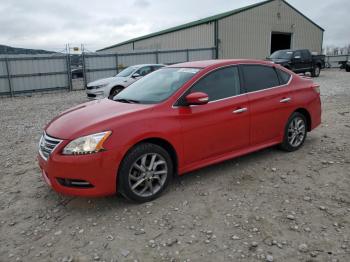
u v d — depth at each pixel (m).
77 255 3.01
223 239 3.17
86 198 4.09
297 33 33.78
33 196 4.23
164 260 2.90
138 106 4.09
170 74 4.79
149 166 3.90
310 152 5.53
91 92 13.22
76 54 21.84
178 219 3.55
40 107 13.48
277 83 5.29
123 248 3.09
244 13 29.17
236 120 4.62
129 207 3.83
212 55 28.06
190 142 4.20
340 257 2.87
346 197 3.94
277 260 2.85
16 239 3.30
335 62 38.56
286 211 3.64
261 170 4.80
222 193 4.11
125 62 23.78
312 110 5.76
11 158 5.89
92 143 3.53
